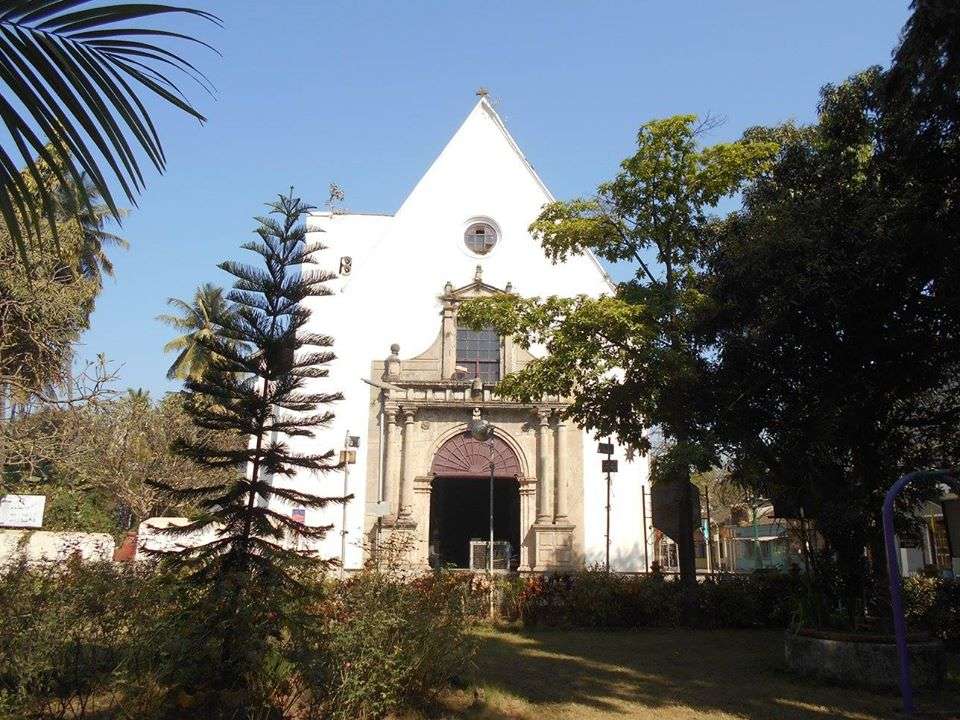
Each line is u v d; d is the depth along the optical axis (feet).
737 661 36.11
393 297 81.92
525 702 26.66
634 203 49.37
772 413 35.83
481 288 80.69
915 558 79.56
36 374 53.67
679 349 43.04
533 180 84.99
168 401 91.91
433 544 84.99
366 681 21.91
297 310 26.81
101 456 81.00
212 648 22.35
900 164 33.45
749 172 45.24
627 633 45.93
